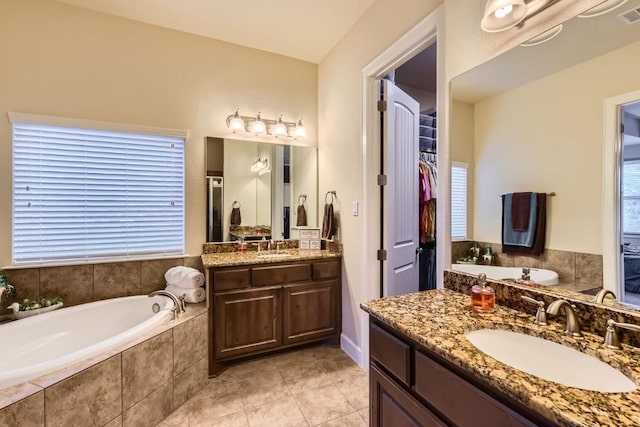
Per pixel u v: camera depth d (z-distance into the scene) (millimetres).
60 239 2326
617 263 1000
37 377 1362
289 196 3096
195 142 2734
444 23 1630
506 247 1350
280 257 2541
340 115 2756
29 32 2209
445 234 1616
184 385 1998
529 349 1064
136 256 2543
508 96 1325
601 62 1035
